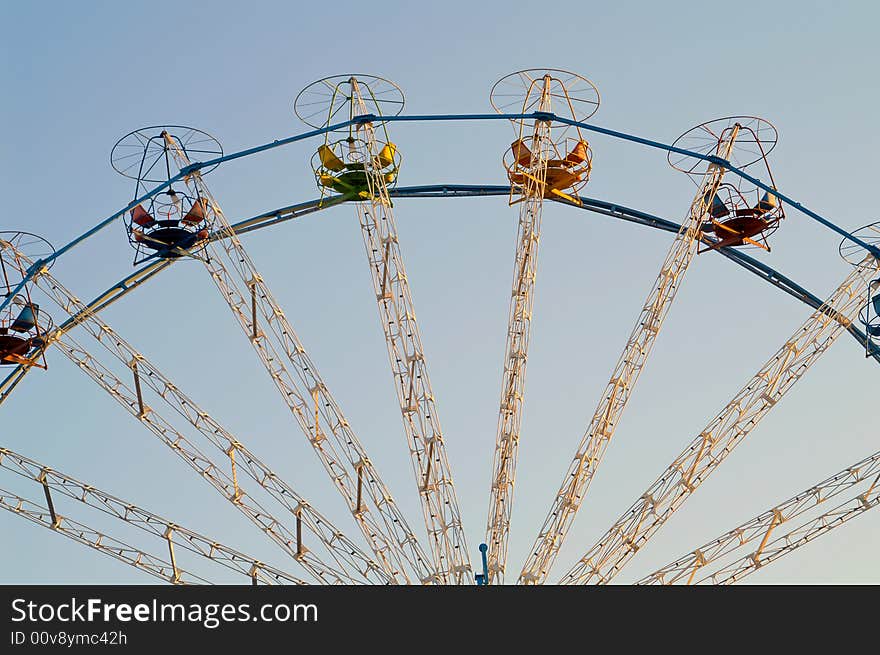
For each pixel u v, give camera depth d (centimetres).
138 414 6203
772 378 6303
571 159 6388
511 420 6022
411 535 5928
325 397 6188
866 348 6762
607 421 6097
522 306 6216
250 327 6303
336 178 6400
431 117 6266
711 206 6500
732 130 6488
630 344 6253
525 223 6322
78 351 6297
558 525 5919
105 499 5988
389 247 6244
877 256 6531
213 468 6094
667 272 6350
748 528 5900
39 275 6334
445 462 5934
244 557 5909
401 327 6131
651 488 6019
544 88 6334
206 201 6431
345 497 5984
